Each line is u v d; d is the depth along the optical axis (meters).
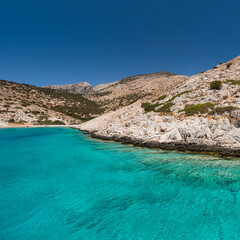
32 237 8.55
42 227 9.24
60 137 45.03
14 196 12.42
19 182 14.91
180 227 9.04
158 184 13.88
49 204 11.35
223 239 8.17
